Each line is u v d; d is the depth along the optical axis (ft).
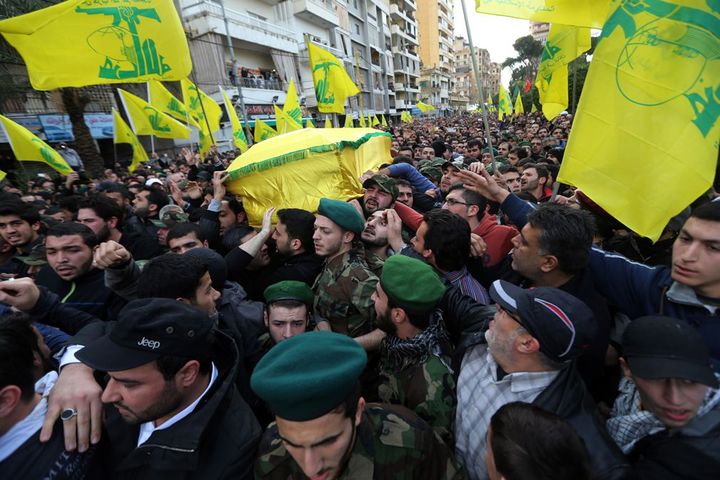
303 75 86.53
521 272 5.64
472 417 4.18
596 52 5.68
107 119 48.29
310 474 3.17
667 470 3.02
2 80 33.83
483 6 8.16
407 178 13.67
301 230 7.79
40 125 41.39
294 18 83.15
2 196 9.53
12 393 3.30
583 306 3.75
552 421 2.87
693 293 4.21
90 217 9.17
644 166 5.26
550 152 20.40
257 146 9.40
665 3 5.21
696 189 4.97
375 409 3.96
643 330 3.37
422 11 216.74
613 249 7.04
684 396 3.08
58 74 9.59
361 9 122.62
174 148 58.80
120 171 35.60
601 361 5.03
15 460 3.29
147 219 13.70
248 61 70.85
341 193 9.44
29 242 9.57
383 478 3.44
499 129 66.03
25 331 3.60
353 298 6.32
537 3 7.93
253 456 3.82
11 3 26.43
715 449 2.95
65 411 3.64
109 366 3.40
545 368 3.80
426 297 4.56
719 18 4.97
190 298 5.06
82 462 3.59
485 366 4.39
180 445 3.52
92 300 6.89
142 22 10.28
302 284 6.21
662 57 5.22
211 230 9.30
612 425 3.89
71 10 9.52
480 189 7.79
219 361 4.40
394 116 152.25
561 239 4.99
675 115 5.11
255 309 6.59
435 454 3.70
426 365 4.58
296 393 2.89
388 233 8.25
